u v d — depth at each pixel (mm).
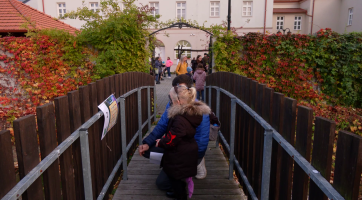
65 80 7020
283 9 28234
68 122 2016
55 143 1794
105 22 6750
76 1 25453
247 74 8156
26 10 11688
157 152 2910
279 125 2053
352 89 7930
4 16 10289
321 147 1431
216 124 3443
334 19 27219
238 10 25328
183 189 2910
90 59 6832
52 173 1769
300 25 28094
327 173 1360
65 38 6879
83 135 2188
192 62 15914
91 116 2514
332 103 8188
